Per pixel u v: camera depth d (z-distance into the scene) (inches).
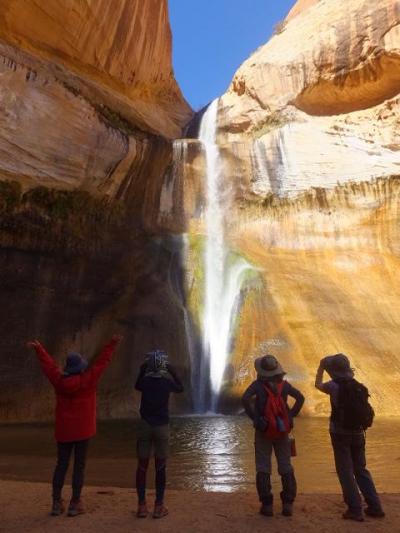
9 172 643.5
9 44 673.6
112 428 509.4
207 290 849.5
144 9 1000.9
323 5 1152.2
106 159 794.8
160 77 1249.4
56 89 712.4
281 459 184.5
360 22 981.2
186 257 879.1
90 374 189.9
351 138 963.3
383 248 877.8
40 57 773.9
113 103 852.6
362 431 184.9
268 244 953.5
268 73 1122.7
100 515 183.9
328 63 1011.9
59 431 186.9
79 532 164.4
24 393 597.9
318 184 957.2
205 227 984.9
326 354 706.8
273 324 757.9
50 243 687.7
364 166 928.9
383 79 964.0
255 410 182.7
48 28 776.9
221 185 1032.2
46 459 332.2
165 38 1192.8
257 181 1018.7
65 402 188.5
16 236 647.1
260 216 992.9
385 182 899.4
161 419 186.5
